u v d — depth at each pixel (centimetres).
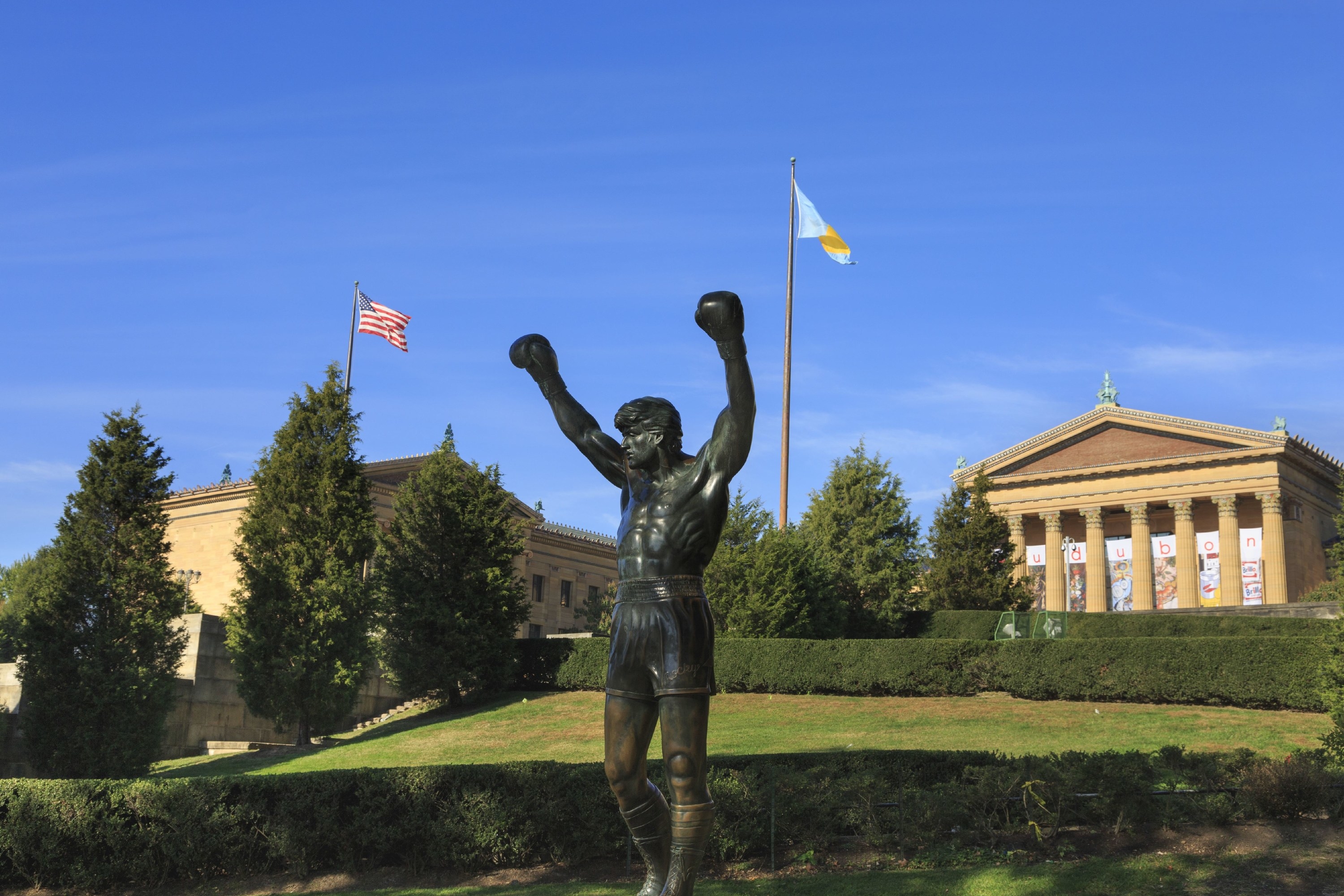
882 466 4969
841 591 4700
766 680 3375
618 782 630
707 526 631
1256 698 2823
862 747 2534
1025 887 1158
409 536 3581
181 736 3042
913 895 1166
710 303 591
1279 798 1327
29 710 2511
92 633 2569
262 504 3241
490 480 3712
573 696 3478
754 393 620
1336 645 2147
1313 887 1118
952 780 1530
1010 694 3156
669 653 611
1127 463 7294
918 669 3228
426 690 3472
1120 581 7356
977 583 4741
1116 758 1440
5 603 4959
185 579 3303
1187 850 1279
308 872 1552
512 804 1516
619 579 648
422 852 1533
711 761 1593
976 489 4931
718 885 1296
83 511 2700
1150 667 2969
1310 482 7369
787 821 1470
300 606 3064
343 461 3303
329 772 1582
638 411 658
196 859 1537
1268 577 6712
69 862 1548
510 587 3669
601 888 1316
